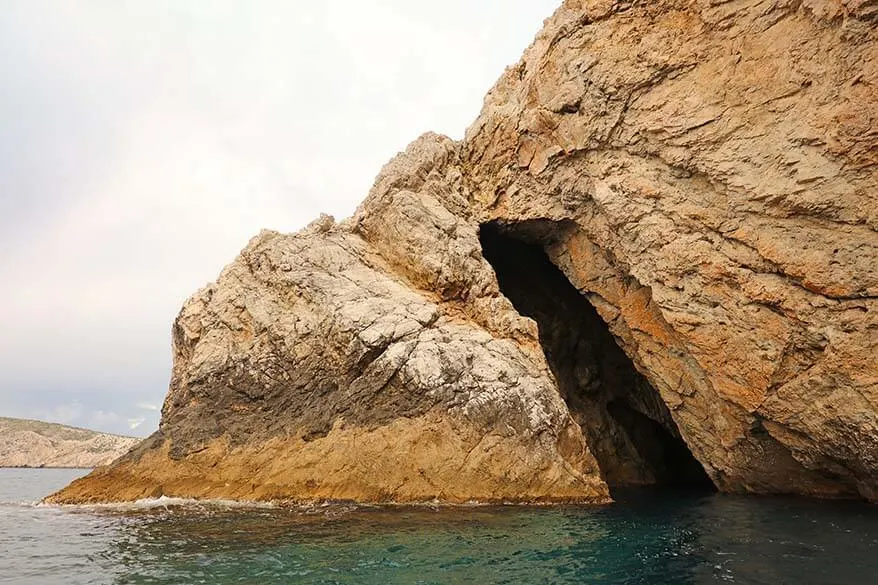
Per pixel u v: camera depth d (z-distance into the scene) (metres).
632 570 9.95
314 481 17.67
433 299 22.77
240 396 20.66
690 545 11.71
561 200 23.17
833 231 15.97
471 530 13.15
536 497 17.22
